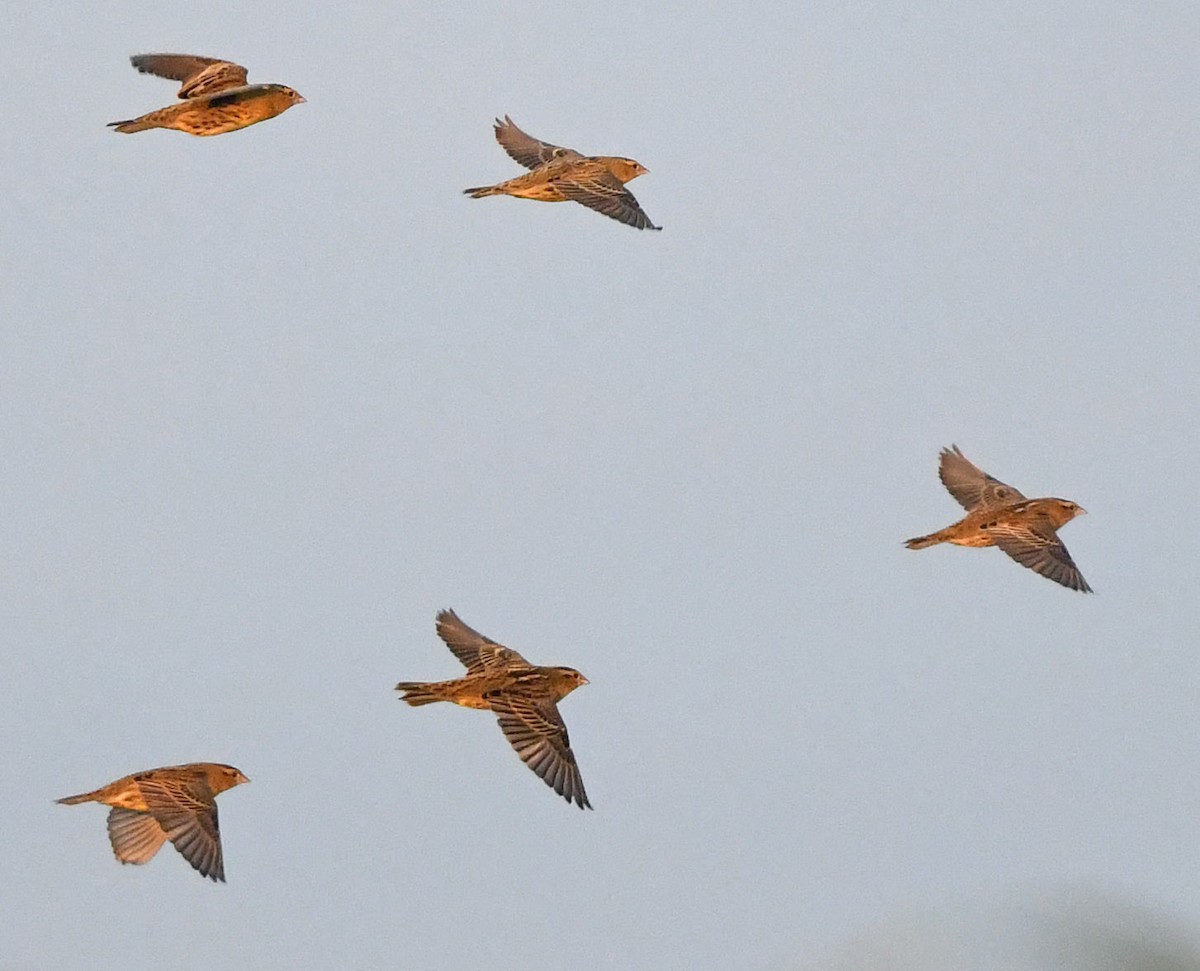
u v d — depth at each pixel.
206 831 19.56
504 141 26.31
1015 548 23.83
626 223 24.22
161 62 23.44
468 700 20.11
